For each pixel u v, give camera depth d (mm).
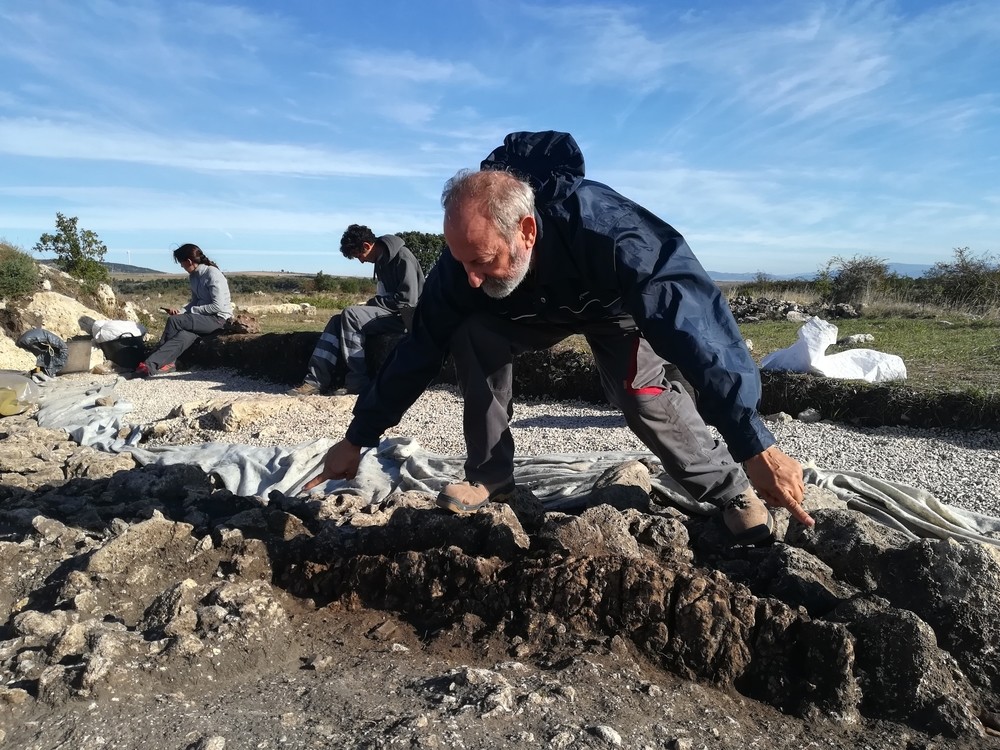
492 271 2418
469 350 2979
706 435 3051
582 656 2264
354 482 4578
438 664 2309
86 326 12875
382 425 3051
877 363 6195
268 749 1810
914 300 16109
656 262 2365
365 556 2820
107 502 4043
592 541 2783
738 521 3020
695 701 2127
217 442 5906
